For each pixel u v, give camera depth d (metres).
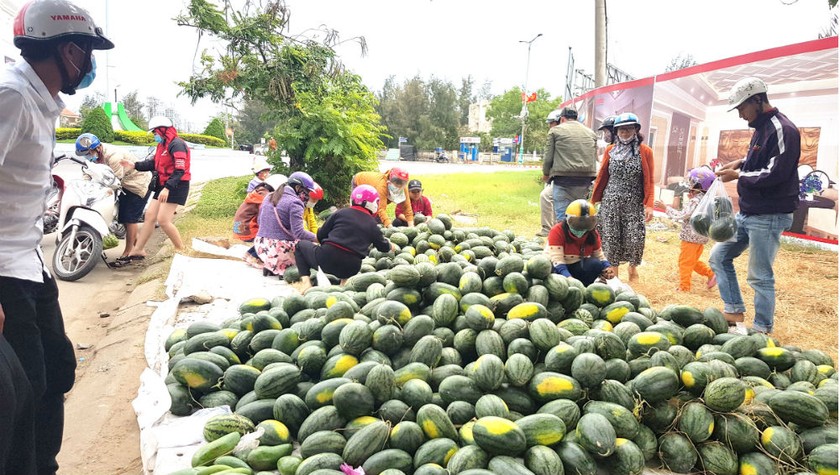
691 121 12.89
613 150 7.79
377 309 4.45
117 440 4.20
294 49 13.20
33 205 3.17
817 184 10.15
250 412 3.82
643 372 3.79
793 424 3.60
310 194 8.30
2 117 2.76
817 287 8.00
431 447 3.37
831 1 6.30
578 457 3.28
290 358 4.35
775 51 10.57
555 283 4.77
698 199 7.49
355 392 3.60
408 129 69.06
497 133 76.69
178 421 3.84
